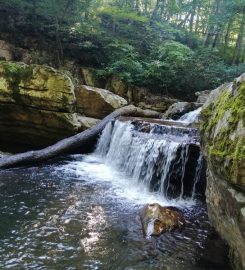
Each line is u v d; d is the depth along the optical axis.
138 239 4.55
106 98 10.87
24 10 15.00
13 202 5.64
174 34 21.11
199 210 5.88
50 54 15.13
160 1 23.66
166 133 8.29
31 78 9.00
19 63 9.24
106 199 6.12
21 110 9.16
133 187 7.04
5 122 9.27
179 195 6.77
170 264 3.97
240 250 3.40
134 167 7.74
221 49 21.97
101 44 15.75
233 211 3.13
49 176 7.29
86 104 10.66
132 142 8.04
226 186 3.16
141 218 5.19
